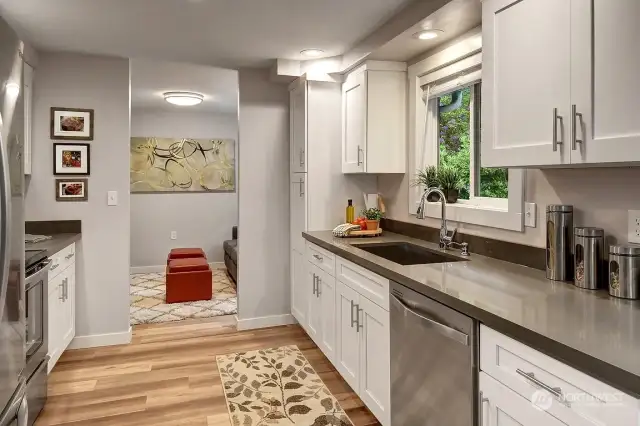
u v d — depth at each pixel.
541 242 2.00
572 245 1.75
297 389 2.75
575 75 1.43
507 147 1.71
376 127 3.05
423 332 1.75
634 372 0.90
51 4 2.43
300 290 3.64
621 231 1.62
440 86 2.77
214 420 2.39
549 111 1.53
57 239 3.10
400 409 1.95
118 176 3.53
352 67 3.25
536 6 1.57
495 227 2.27
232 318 4.24
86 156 3.45
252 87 3.85
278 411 2.48
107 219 3.52
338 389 2.75
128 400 2.62
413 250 2.77
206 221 6.70
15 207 1.67
